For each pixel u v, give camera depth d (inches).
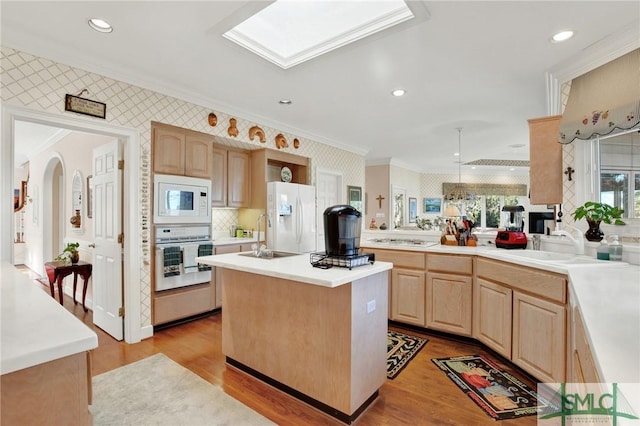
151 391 86.3
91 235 157.8
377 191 325.1
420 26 86.4
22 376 29.3
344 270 76.0
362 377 76.6
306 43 104.0
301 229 186.2
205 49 99.7
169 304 130.7
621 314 42.0
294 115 167.0
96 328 133.6
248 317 94.4
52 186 219.6
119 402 81.2
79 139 167.8
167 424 73.2
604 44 91.7
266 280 89.4
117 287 121.5
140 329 120.4
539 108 154.8
